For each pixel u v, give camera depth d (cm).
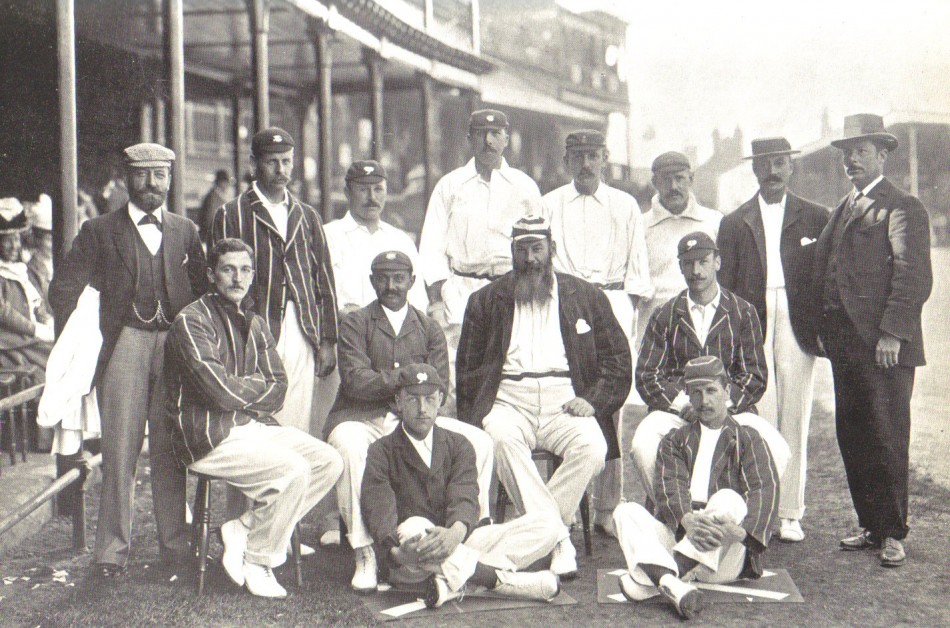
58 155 514
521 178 559
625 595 409
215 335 430
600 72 787
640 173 732
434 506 423
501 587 411
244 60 1098
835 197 683
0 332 607
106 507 442
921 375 727
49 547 487
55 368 438
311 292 482
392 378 450
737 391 465
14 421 592
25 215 640
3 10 661
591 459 455
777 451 444
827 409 758
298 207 482
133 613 395
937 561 453
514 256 484
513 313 485
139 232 448
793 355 500
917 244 457
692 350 474
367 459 423
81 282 445
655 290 564
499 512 473
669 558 402
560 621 388
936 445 627
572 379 482
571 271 544
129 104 845
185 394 427
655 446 451
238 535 423
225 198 1170
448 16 1027
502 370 484
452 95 1372
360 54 1055
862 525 468
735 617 389
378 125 988
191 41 1007
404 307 481
